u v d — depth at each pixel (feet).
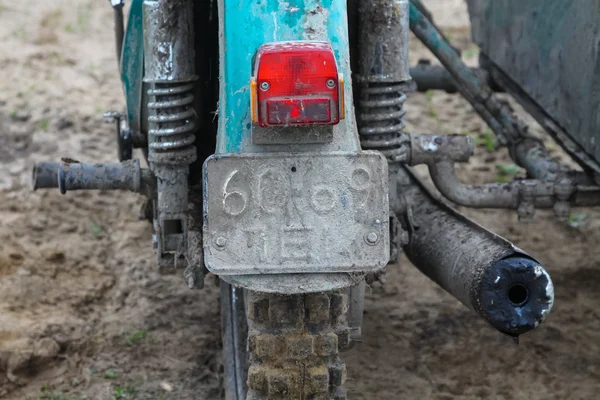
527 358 16.46
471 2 20.88
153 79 12.43
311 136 10.13
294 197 10.14
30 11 31.07
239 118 10.37
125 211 21.35
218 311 17.90
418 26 17.63
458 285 11.57
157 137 12.55
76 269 19.15
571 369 16.17
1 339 16.30
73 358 16.28
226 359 14.62
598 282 19.02
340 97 9.70
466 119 26.05
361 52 12.51
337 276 10.30
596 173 15.92
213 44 13.69
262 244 10.16
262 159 10.10
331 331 11.00
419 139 13.99
